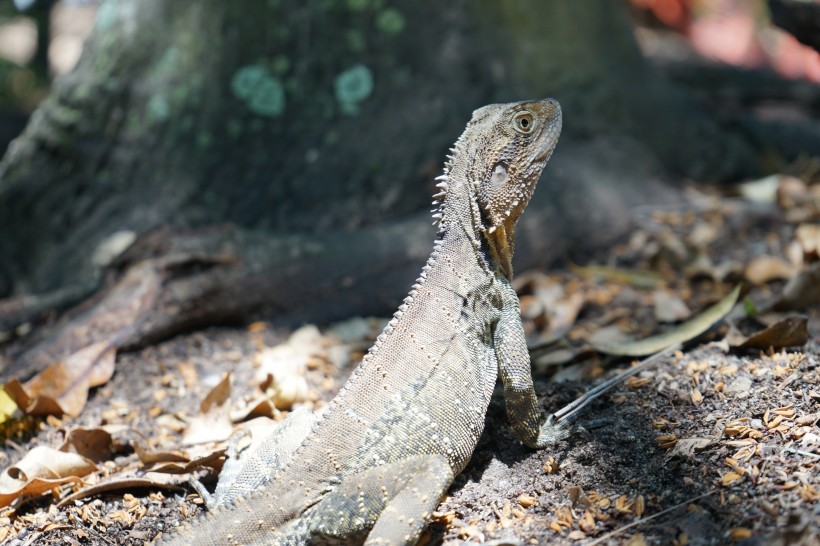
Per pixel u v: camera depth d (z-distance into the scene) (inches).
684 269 322.7
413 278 316.5
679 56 703.7
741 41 791.7
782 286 298.8
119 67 347.3
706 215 354.0
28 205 341.7
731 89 571.8
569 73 378.0
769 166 414.3
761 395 207.6
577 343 269.1
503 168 214.1
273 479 182.2
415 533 170.7
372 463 184.7
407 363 195.0
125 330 279.3
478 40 364.2
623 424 207.0
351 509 174.4
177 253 298.5
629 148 376.8
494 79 362.9
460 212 210.8
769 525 163.0
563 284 317.1
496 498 193.9
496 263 215.8
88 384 261.0
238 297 297.9
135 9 351.9
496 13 370.0
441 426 191.6
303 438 200.2
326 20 353.4
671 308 280.4
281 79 351.3
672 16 796.0
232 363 278.1
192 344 287.7
